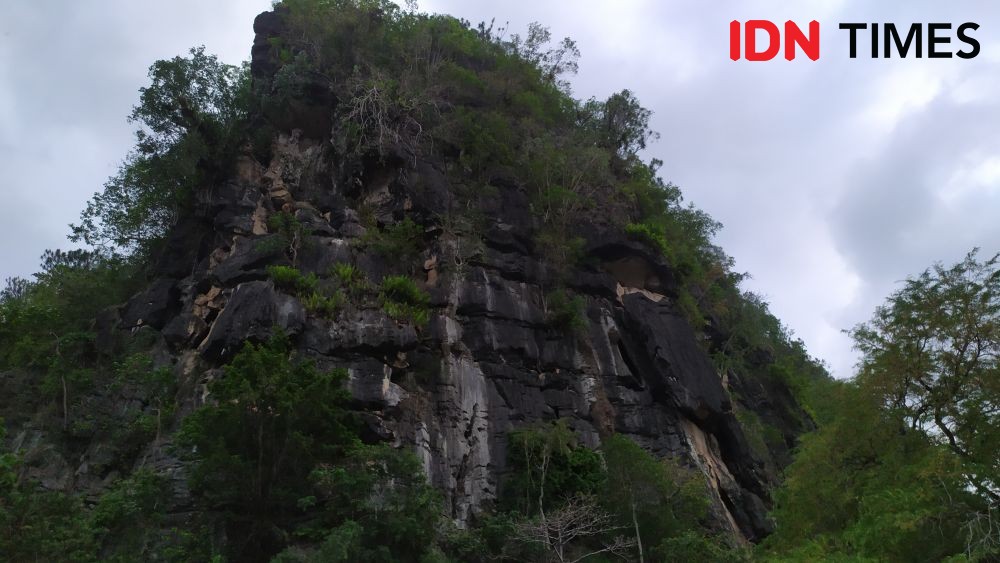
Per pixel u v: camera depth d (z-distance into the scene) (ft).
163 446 96.22
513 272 125.08
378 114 129.59
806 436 84.84
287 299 104.22
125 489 80.64
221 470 74.90
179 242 126.72
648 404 124.67
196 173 130.31
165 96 131.95
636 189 158.10
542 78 171.12
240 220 121.49
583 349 124.16
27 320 117.08
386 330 104.27
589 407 119.24
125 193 139.33
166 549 71.10
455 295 117.08
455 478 101.40
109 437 101.19
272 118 135.95
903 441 71.41
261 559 75.46
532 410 113.60
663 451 119.75
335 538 69.56
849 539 66.03
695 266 155.22
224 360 102.89
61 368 106.52
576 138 155.12
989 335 69.72
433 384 107.14
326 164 130.62
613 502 100.68
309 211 121.60
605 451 106.22
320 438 81.35
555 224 136.56
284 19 147.02
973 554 57.16
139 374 106.01
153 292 120.67
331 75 137.49
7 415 103.91
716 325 162.71
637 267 141.28
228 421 76.38
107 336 117.60
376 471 80.94
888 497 64.39
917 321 73.41
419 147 131.85
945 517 61.21
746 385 165.68
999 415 67.00
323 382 80.53
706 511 109.81
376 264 116.98
